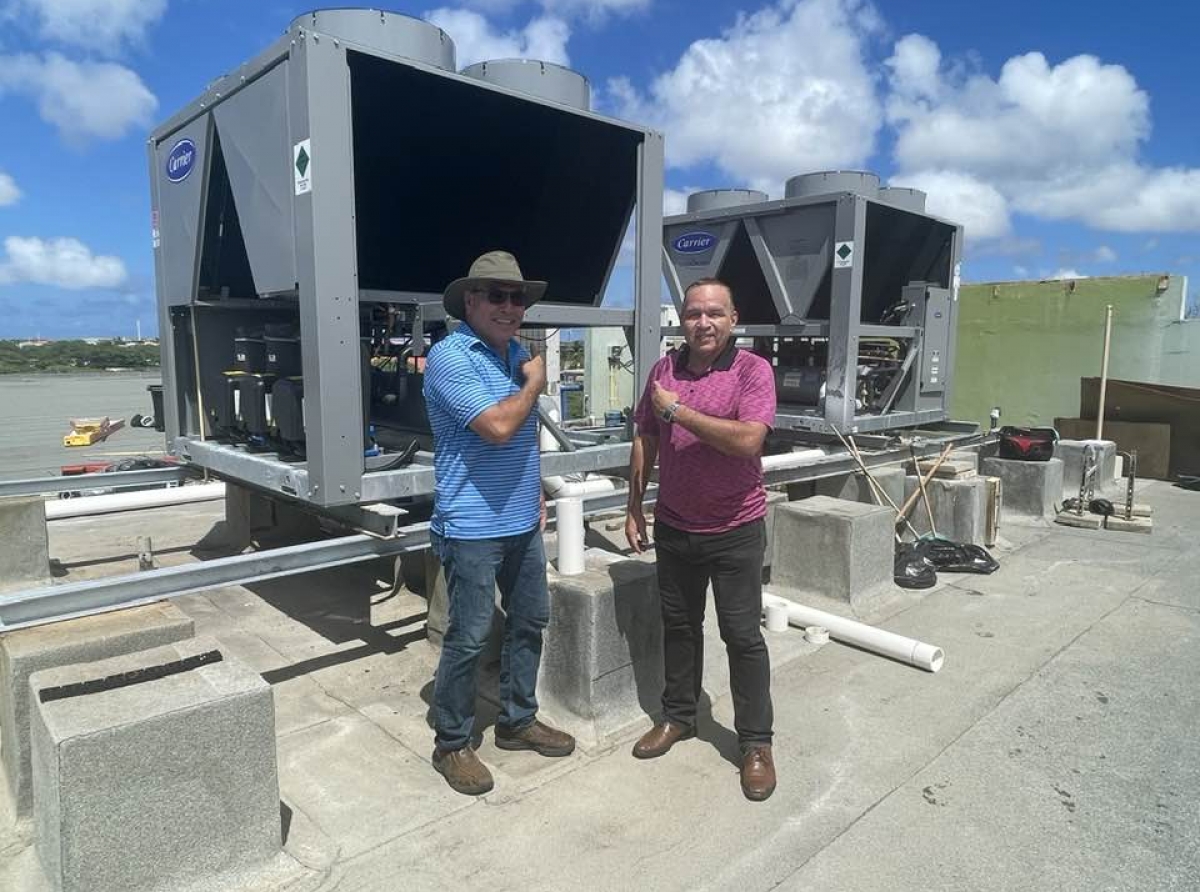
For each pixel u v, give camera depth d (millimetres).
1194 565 5895
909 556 5469
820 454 6137
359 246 5117
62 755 2029
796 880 2451
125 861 2160
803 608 4574
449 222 5383
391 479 3979
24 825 2613
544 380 2812
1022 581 5508
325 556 3572
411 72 4223
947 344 8141
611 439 5754
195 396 5664
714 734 3340
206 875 2309
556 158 5418
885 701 3680
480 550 2768
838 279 6887
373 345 5453
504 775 2998
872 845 2621
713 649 4148
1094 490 8047
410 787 2920
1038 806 2848
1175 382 10633
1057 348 11461
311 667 3975
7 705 2646
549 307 4812
